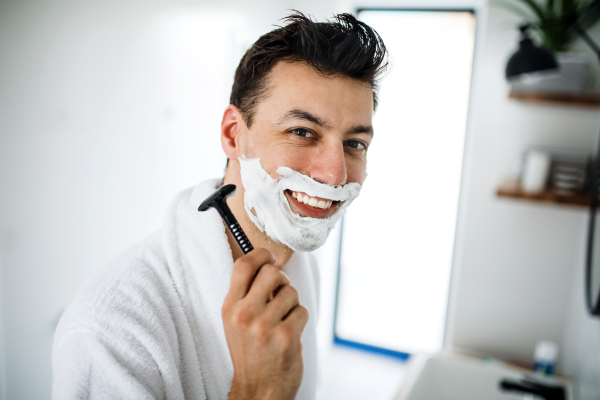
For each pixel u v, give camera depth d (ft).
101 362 1.41
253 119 1.82
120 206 3.25
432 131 6.19
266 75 1.75
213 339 1.78
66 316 1.51
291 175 1.78
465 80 5.81
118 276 1.62
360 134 1.82
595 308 2.84
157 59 3.34
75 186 2.89
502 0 4.52
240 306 1.34
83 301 1.51
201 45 3.73
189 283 1.77
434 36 5.74
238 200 1.93
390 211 6.82
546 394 3.21
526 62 3.41
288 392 1.42
